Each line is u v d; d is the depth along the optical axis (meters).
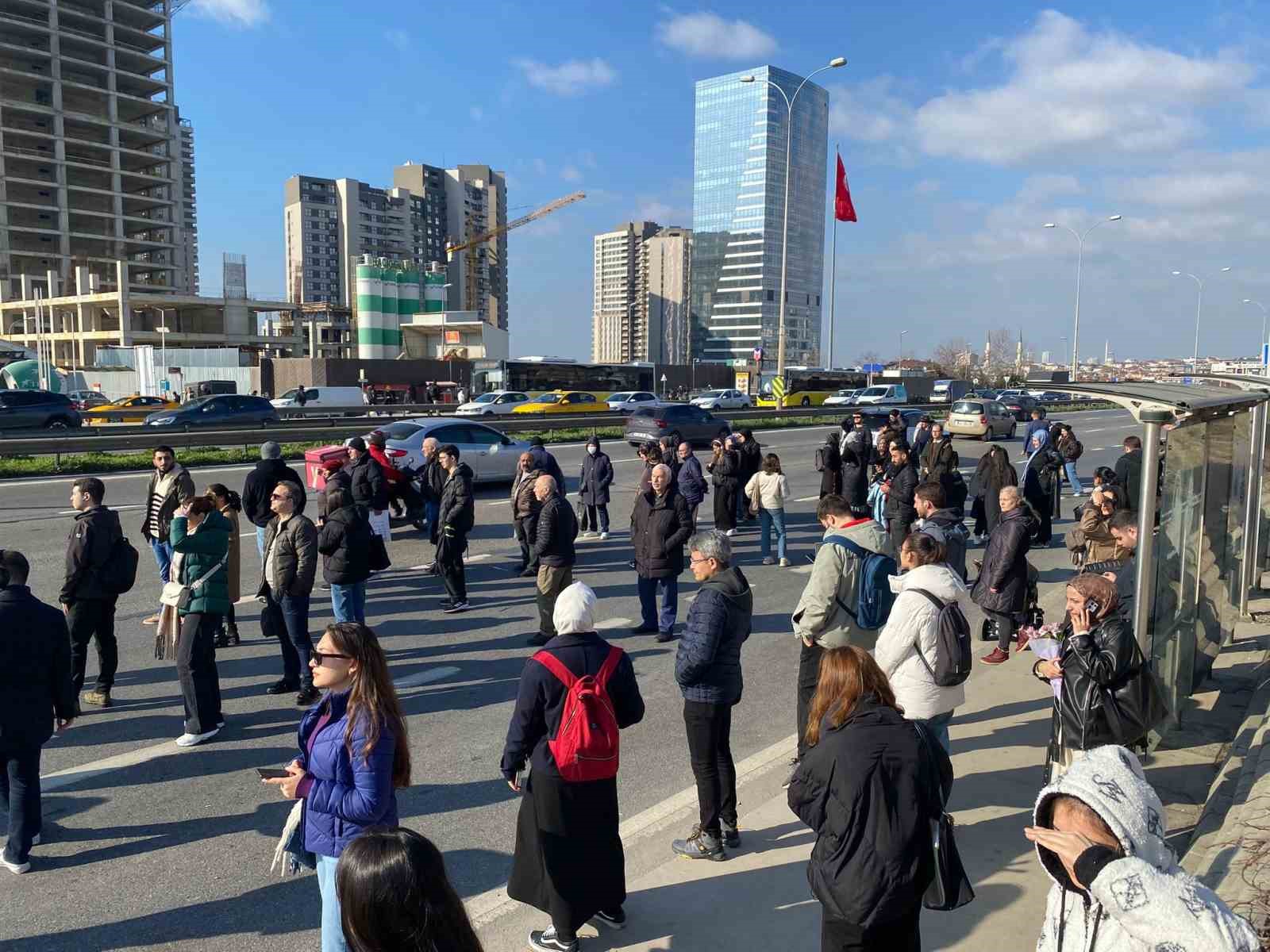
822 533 15.28
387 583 11.33
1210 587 7.19
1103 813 2.03
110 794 5.59
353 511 7.70
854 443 14.65
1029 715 6.85
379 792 3.25
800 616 5.43
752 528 15.69
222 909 4.35
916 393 60.72
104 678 7.07
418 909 1.84
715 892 4.46
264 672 7.86
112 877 4.64
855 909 2.85
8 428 30.36
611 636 9.25
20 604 4.62
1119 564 6.65
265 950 4.03
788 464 25.30
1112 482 11.04
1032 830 2.15
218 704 6.47
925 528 7.59
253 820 5.28
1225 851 4.07
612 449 28.95
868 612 5.38
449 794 5.64
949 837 2.99
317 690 7.15
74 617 6.86
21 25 89.38
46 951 3.99
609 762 3.89
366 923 1.84
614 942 4.04
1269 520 10.58
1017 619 7.62
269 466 9.89
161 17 103.38
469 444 18.22
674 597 9.05
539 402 43.62
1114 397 5.66
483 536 14.42
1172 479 5.68
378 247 198.25
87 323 80.38
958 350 128.00
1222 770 5.29
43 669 4.68
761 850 4.89
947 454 14.02
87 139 96.75
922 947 3.91
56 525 14.35
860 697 3.07
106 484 19.16
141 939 4.09
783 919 4.20
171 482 9.75
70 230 94.50
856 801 2.87
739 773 5.97
